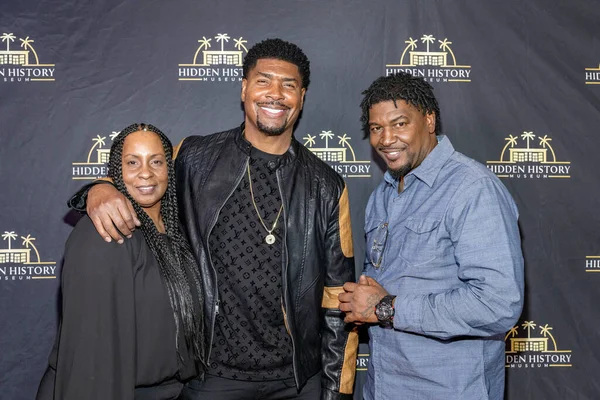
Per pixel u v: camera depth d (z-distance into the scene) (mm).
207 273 1690
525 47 2311
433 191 1606
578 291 2334
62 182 2217
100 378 1332
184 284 1561
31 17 2191
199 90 2250
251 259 1728
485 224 1473
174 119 2244
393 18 2283
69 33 2205
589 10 2322
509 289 1426
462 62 2301
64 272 1395
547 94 2318
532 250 2326
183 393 1742
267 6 2254
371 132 1665
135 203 1523
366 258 1868
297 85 1764
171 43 2236
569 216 2330
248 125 1802
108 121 2225
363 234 2324
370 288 1610
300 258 1780
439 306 1488
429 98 1628
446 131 2303
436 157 1634
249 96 1744
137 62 2227
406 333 1595
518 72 2311
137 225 1426
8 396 2211
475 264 1463
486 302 1427
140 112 2234
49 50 2197
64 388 1346
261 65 1737
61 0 2199
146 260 1479
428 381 1572
